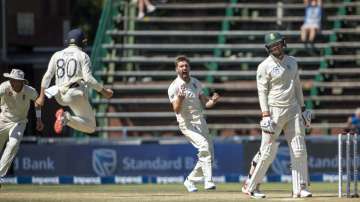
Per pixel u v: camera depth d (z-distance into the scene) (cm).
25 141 6681
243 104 7706
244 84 7775
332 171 6334
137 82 7906
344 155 5416
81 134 7469
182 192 4191
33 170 6456
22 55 9069
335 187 5241
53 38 9550
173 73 7825
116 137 7525
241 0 8331
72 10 10706
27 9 9288
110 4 8088
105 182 6375
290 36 8081
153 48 7994
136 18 8156
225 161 6359
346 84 7675
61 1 9675
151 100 7694
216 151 6362
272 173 6297
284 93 3600
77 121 3906
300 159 3625
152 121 7712
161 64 8100
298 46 7906
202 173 4353
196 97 4281
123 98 7800
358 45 7856
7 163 4334
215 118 7688
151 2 8175
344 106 7712
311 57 7931
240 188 5169
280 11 8269
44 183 6359
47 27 9500
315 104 7731
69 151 6444
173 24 8250
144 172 6406
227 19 8106
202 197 3631
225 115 7631
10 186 5497
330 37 7956
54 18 9575
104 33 8000
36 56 9094
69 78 3853
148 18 8169
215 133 7569
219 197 3634
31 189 4816
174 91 4278
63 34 9631
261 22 8162
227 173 6353
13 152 4341
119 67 8044
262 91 3616
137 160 6412
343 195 3728
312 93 7725
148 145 6406
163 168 6391
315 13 7862
